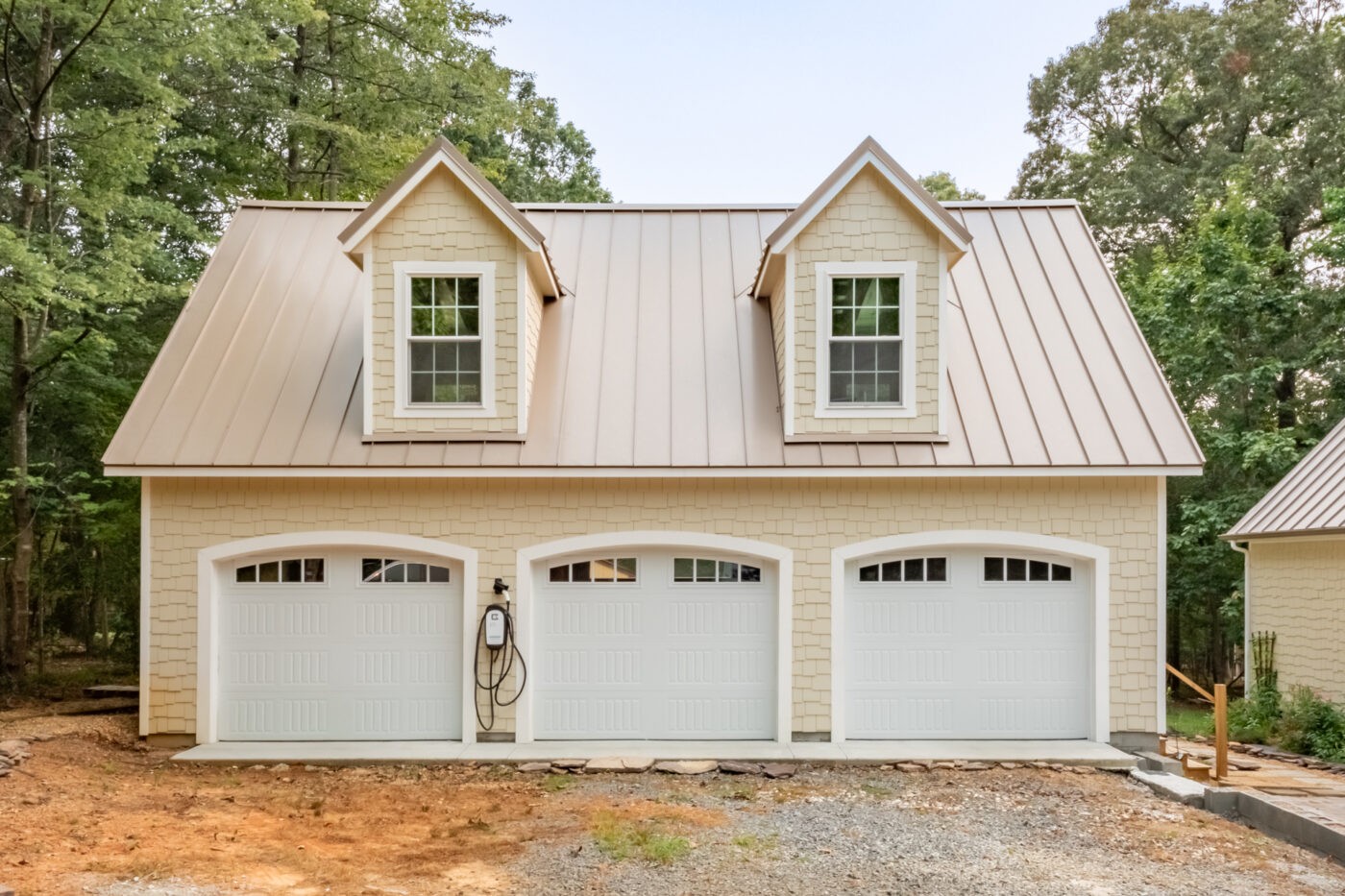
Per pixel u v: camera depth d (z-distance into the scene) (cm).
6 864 650
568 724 1079
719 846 740
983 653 1080
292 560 1087
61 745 1005
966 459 1042
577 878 666
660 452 1052
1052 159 3231
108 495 1659
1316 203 2312
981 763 994
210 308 1211
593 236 1388
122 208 1395
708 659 1083
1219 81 2711
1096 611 1061
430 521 1071
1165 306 2028
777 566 1074
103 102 1623
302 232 1348
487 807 850
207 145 1438
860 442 1071
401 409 1080
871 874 685
